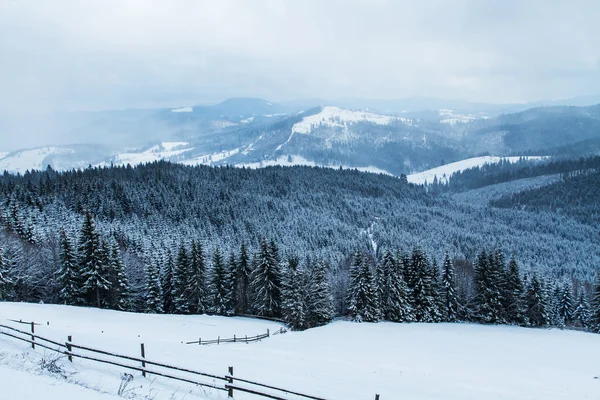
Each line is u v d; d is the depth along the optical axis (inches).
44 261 2623.0
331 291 2763.3
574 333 2092.8
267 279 2417.6
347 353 1424.7
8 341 828.0
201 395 634.8
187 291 2541.8
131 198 6190.9
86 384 595.5
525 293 2529.5
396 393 832.9
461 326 2263.8
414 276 2559.1
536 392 981.2
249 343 1606.8
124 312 2090.3
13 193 4306.1
